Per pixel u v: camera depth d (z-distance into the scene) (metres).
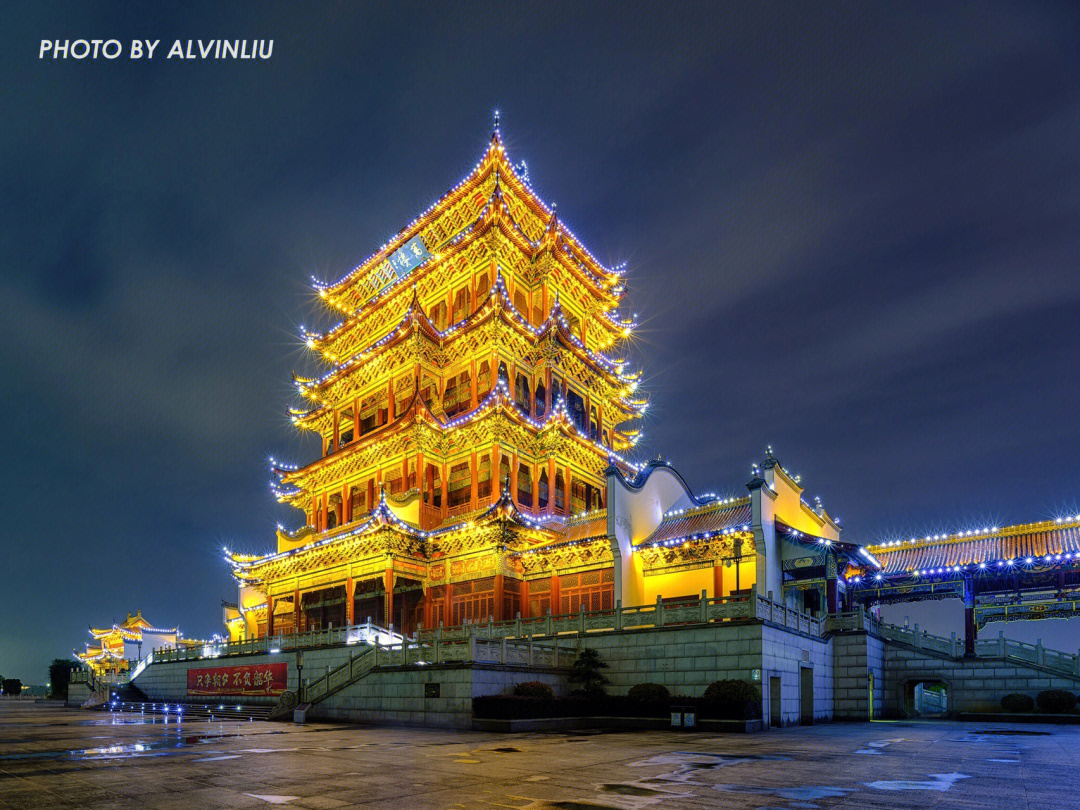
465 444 61.53
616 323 79.12
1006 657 40.19
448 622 54.50
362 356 69.44
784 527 43.97
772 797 14.20
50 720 41.00
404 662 35.84
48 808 13.54
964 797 14.17
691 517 50.16
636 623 36.72
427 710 33.44
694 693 33.62
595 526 53.22
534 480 62.28
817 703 37.88
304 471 71.75
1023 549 45.09
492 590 52.00
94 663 94.25
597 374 71.94
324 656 45.41
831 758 20.36
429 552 56.88
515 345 64.88
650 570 47.81
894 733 29.61
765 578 41.69
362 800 14.16
